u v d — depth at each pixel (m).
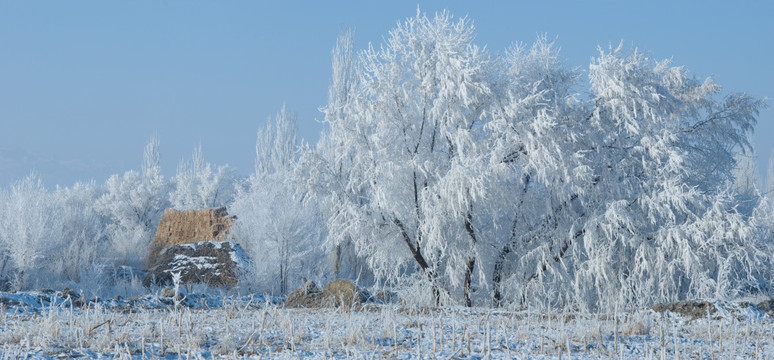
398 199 21.47
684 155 22.08
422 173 21.34
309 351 7.73
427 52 21.81
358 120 21.98
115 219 61.69
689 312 12.51
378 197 20.92
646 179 22.34
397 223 21.94
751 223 20.64
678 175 21.95
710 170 24.75
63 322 9.27
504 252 22.27
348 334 8.52
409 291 21.52
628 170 22.53
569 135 21.48
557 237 21.50
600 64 22.38
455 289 22.27
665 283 20.88
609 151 22.36
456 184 19.56
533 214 22.30
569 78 24.00
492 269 22.41
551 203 21.94
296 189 23.12
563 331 8.77
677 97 24.78
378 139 21.28
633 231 20.73
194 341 7.97
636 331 9.75
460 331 9.46
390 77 22.03
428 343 8.45
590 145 22.06
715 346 8.49
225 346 7.76
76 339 7.73
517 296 21.45
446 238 21.58
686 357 7.60
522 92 22.19
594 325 9.27
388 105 21.81
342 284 17.38
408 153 21.95
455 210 19.73
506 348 8.02
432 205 20.77
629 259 21.77
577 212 22.44
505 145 21.05
